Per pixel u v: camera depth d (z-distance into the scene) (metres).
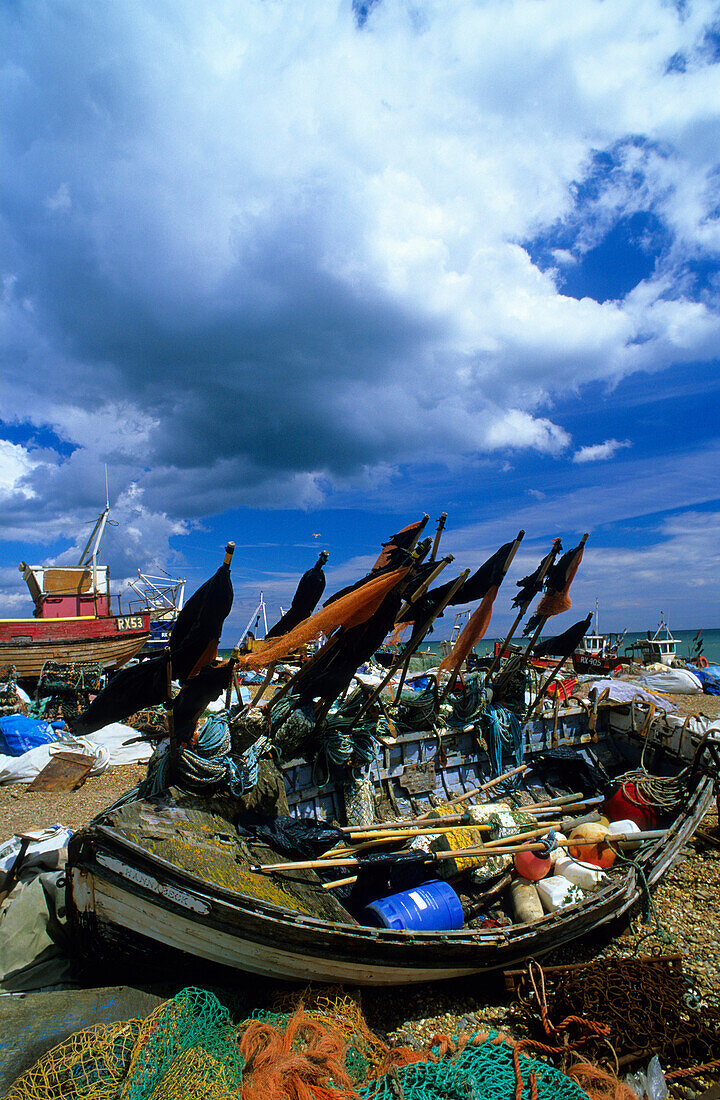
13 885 6.00
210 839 5.27
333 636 6.88
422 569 7.52
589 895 6.10
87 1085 3.61
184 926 4.75
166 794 5.33
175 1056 3.80
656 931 6.54
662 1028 4.79
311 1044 4.24
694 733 9.09
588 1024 4.73
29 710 16.73
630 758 10.03
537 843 6.44
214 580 5.47
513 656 9.27
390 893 6.09
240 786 5.60
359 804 7.25
